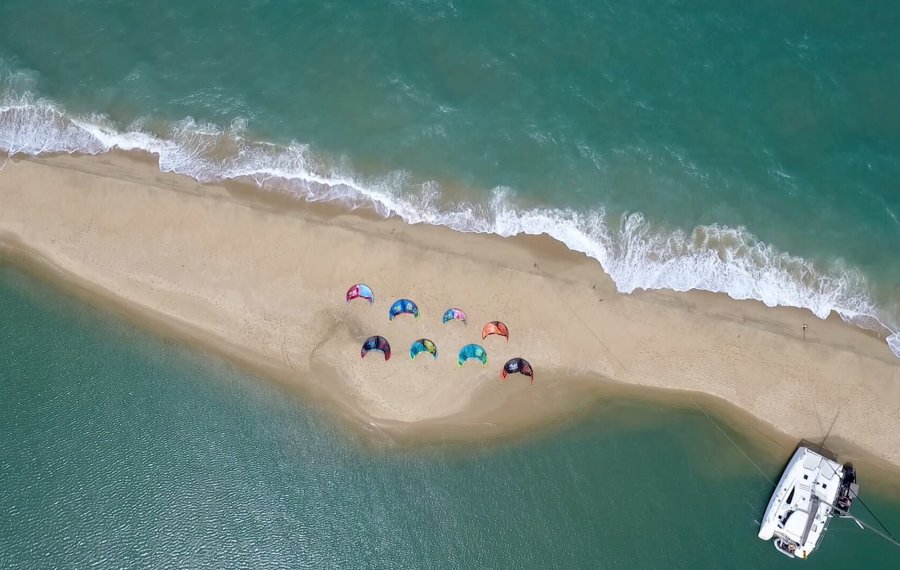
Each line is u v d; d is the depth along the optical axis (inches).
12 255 1936.5
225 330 1873.8
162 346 1870.1
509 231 1925.4
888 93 2068.2
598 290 1876.2
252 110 2054.6
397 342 1845.5
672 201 1962.4
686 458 1800.0
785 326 1856.5
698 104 2066.9
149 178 1972.2
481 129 2032.5
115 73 2102.6
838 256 1914.4
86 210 1955.0
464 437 1808.6
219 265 1908.2
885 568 1718.8
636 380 1839.3
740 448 1804.9
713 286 1886.1
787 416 1815.9
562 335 1854.1
